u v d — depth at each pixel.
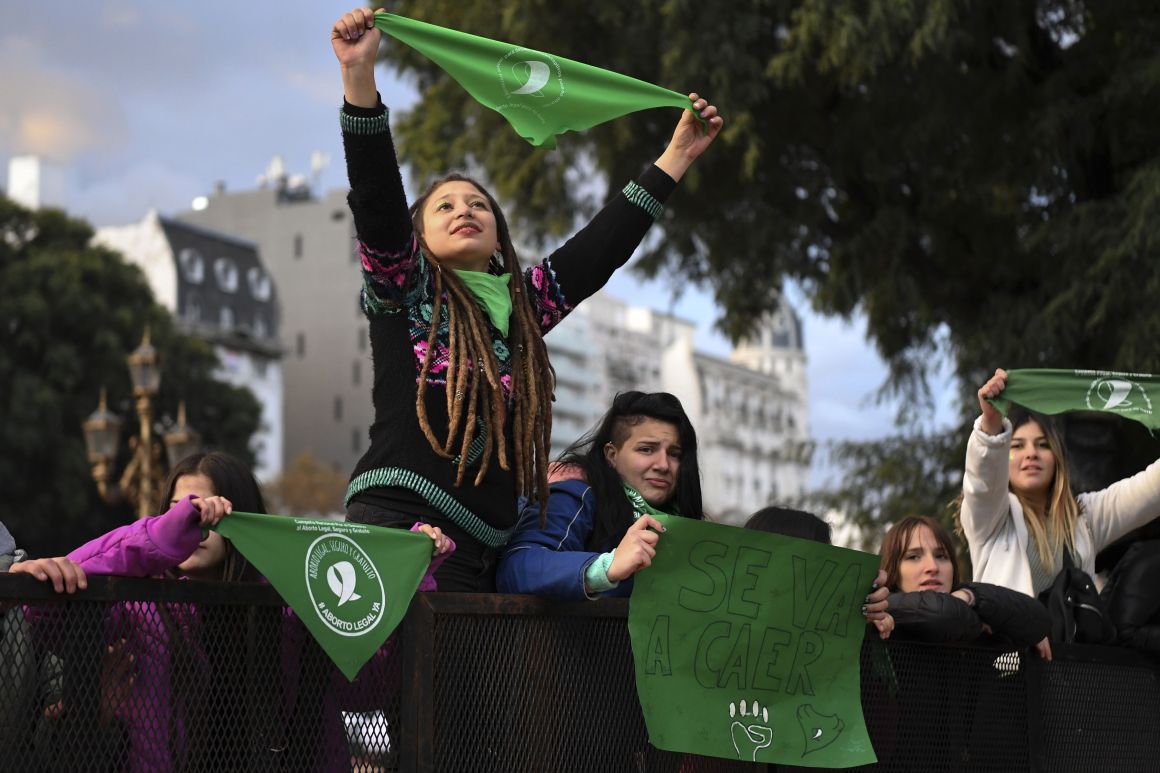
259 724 2.70
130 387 33.22
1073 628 4.28
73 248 34.94
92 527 32.38
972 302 11.86
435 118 12.82
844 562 3.45
